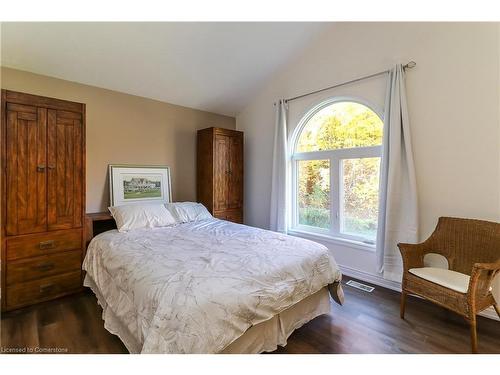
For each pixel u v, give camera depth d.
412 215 2.43
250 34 2.85
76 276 2.47
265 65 3.43
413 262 2.12
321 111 3.37
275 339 1.63
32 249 2.23
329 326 1.94
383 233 2.63
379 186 2.71
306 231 3.49
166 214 2.97
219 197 3.73
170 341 1.17
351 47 2.92
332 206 3.24
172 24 2.47
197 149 3.96
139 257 1.80
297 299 1.70
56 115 2.35
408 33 2.48
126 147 3.23
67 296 2.41
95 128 2.98
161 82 3.22
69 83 2.80
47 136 2.30
